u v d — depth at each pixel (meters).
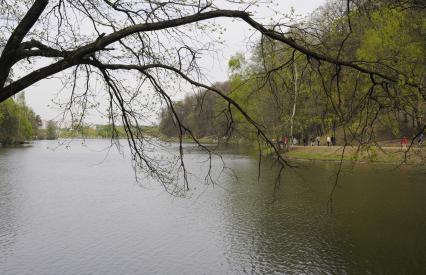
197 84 6.12
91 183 37.41
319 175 36.75
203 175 39.78
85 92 7.10
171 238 19.61
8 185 36.41
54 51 5.95
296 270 15.50
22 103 107.94
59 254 17.59
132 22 6.79
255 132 6.53
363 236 18.70
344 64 5.89
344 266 15.59
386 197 26.06
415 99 5.96
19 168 51.56
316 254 16.91
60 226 21.97
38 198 29.92
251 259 16.70
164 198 29.28
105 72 6.26
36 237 20.03
